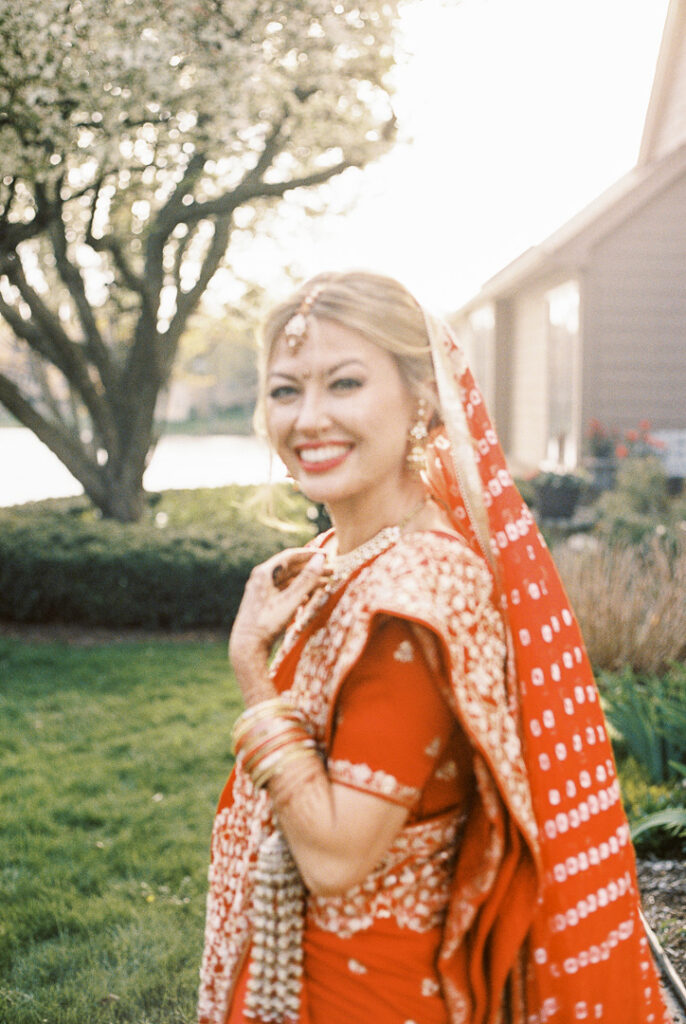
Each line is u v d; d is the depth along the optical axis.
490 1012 1.26
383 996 1.24
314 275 1.33
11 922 3.27
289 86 7.55
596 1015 1.27
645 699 4.55
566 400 15.55
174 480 22.02
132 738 5.17
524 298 18.36
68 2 5.59
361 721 1.17
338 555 1.41
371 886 1.25
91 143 6.78
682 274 13.32
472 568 1.25
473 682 1.18
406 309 1.29
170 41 6.16
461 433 1.30
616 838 1.30
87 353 9.67
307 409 1.27
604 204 12.78
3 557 7.68
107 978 2.94
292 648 1.36
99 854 3.81
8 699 5.87
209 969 1.45
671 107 13.27
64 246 9.13
